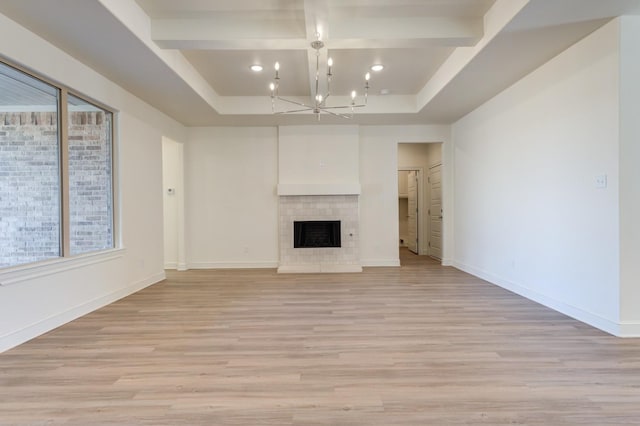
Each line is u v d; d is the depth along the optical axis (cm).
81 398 199
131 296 432
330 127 630
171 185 639
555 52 343
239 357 252
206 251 641
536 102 386
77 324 325
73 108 360
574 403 191
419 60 423
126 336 294
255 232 643
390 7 313
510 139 441
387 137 645
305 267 601
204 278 545
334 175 629
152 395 202
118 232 425
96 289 377
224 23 331
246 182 641
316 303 395
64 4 253
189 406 191
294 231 620
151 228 502
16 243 307
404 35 331
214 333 301
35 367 237
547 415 181
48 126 329
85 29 290
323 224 622
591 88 307
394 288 466
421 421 177
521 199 420
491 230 495
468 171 570
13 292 273
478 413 183
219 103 548
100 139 406
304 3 278
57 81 323
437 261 693
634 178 281
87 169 381
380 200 646
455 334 295
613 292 289
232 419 179
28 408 189
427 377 221
